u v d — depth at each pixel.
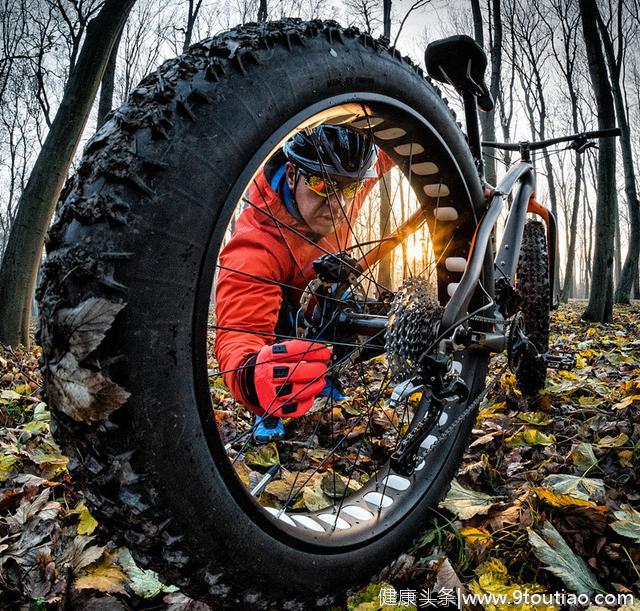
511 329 1.66
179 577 0.72
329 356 1.14
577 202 22.61
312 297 1.29
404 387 1.10
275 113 0.78
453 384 1.15
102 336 0.60
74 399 0.62
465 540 1.29
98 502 0.68
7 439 2.07
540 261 2.23
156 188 0.65
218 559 0.73
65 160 5.39
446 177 1.27
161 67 0.76
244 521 0.76
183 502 0.67
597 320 8.64
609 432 1.99
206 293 0.70
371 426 2.14
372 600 1.07
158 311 0.64
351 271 1.26
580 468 1.73
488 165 10.09
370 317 1.26
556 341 5.82
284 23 0.89
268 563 0.80
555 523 1.36
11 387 3.10
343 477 1.72
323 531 1.01
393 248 1.61
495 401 2.53
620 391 2.55
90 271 0.62
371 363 3.11
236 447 1.97
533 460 1.88
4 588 1.15
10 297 5.26
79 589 1.13
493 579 1.14
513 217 1.95
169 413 0.65
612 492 1.57
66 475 1.72
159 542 0.68
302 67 0.84
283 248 1.50
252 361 1.14
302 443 2.07
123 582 1.14
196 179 0.68
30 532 1.37
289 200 1.46
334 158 1.33
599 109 8.95
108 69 8.64
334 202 1.44
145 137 0.66
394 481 1.32
